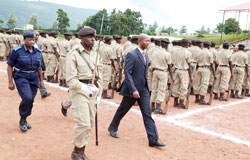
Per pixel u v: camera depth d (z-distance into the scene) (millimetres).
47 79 10766
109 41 8508
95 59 3904
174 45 9961
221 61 9828
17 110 6375
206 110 8094
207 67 8844
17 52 4730
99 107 7324
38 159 3896
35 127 5273
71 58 3635
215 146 5062
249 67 11297
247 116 7676
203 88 8859
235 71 10523
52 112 6441
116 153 4324
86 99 3688
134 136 5250
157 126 6047
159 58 7066
